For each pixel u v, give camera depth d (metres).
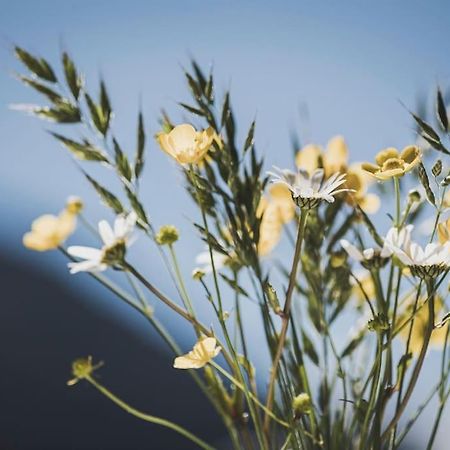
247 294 0.47
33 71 0.48
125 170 0.47
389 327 0.44
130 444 2.75
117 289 0.50
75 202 0.52
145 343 2.91
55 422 2.78
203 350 0.45
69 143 0.48
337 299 0.49
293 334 0.47
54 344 2.94
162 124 0.49
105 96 0.48
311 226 0.49
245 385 0.45
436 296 0.49
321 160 0.51
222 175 0.47
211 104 0.47
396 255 0.44
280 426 0.47
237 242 0.46
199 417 2.77
